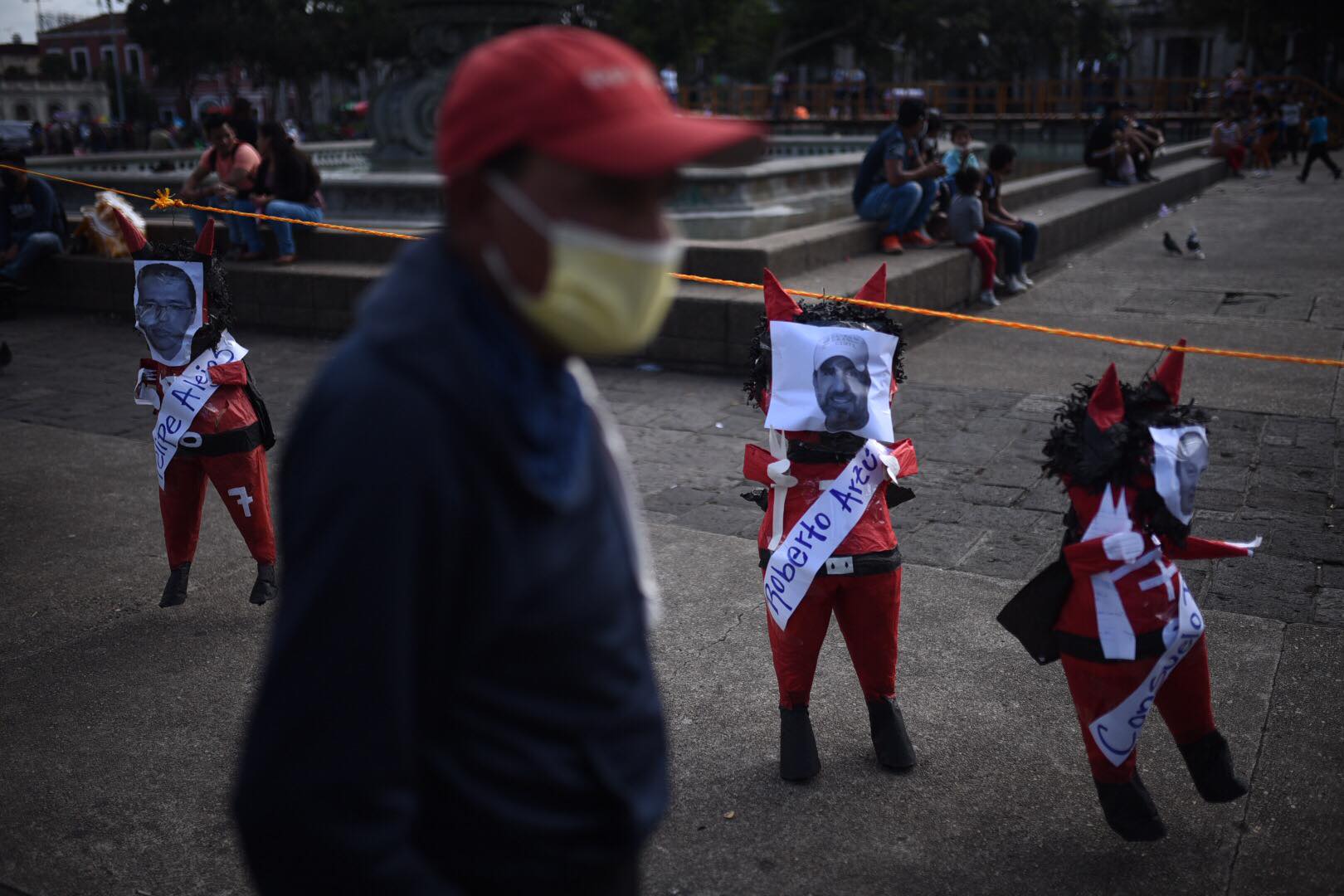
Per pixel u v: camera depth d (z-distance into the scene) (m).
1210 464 6.37
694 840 3.26
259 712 1.28
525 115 1.24
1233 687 3.97
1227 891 2.97
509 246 1.30
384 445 1.22
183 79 50.69
